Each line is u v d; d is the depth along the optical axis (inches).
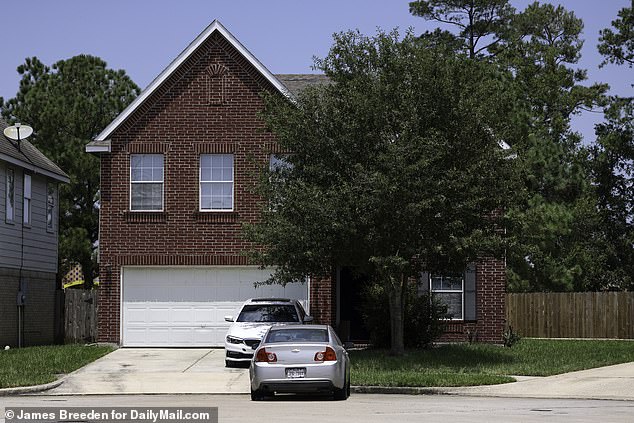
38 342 1373.0
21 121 1776.6
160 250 1193.4
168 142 1202.0
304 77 1376.7
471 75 1013.8
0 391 807.7
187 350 1156.5
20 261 1330.0
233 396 808.3
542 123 1843.0
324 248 978.7
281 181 1021.8
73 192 1734.7
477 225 991.0
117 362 1038.4
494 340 1189.7
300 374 717.3
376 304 1133.7
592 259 1755.7
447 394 815.1
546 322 1408.7
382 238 956.6
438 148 948.6
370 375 884.0
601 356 1068.5
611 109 2011.6
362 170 942.4
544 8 2241.6
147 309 1194.0
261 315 1037.2
